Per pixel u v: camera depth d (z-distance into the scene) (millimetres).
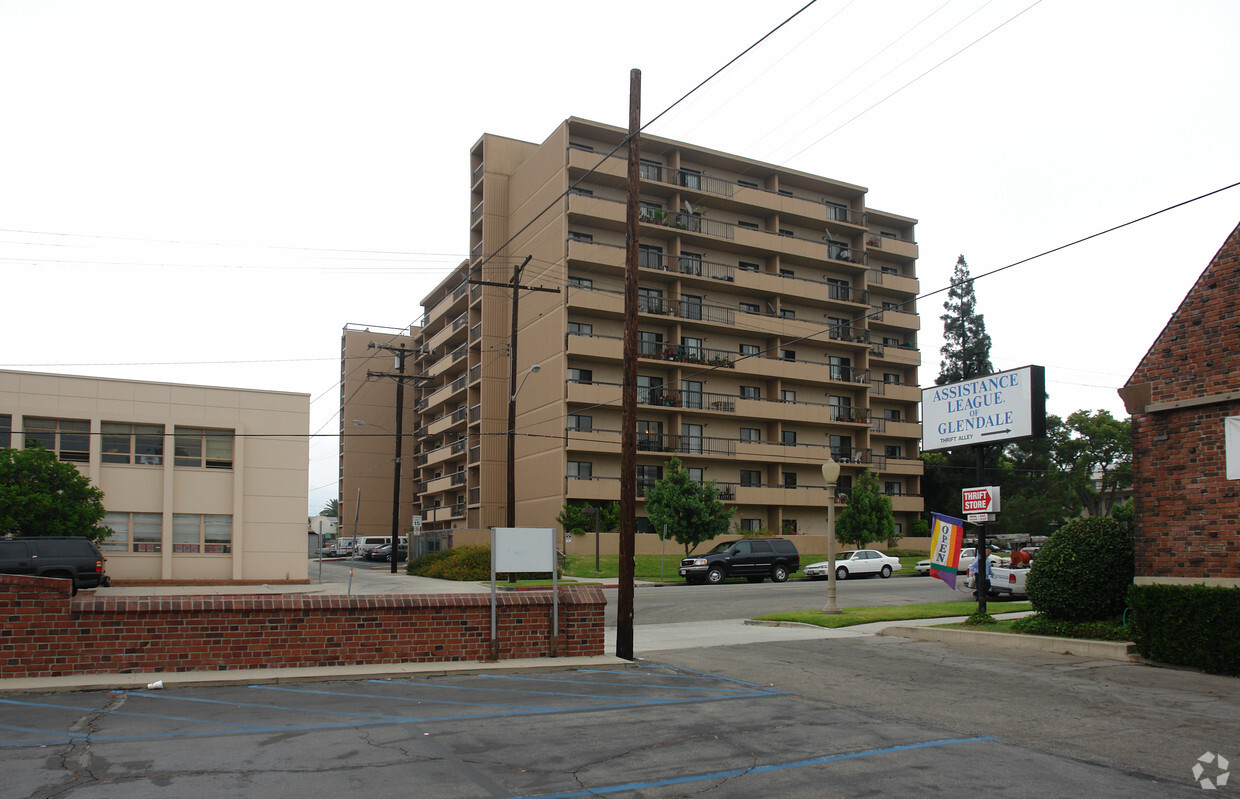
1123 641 14617
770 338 52969
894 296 59875
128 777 6840
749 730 8953
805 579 40594
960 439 18734
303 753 7664
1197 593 13055
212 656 11438
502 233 53938
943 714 10016
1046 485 63406
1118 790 6992
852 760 7816
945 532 19250
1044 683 12141
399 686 11148
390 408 77875
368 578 40656
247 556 33344
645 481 46938
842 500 52031
